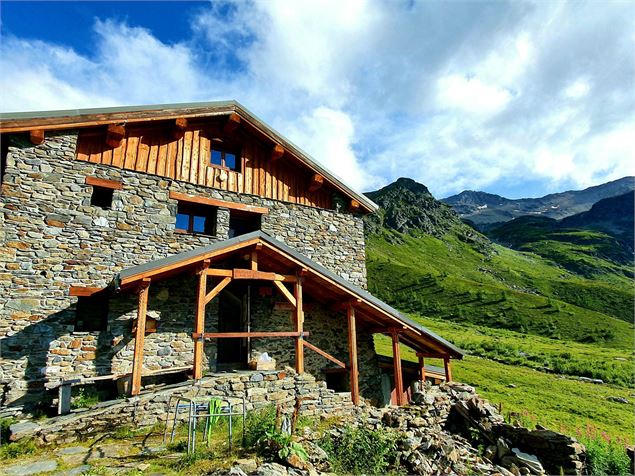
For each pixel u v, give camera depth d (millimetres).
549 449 10461
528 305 61844
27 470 6098
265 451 6961
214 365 11883
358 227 15930
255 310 13078
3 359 9383
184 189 12602
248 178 13930
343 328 14250
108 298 10914
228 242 10070
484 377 24750
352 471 7363
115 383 10422
